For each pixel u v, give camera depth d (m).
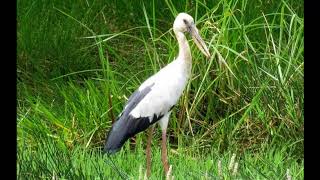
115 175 11.09
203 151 12.54
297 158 12.34
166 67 11.77
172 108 11.64
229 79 13.16
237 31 13.38
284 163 11.90
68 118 13.10
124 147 12.84
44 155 11.77
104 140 12.90
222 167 11.41
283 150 12.21
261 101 12.95
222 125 12.72
